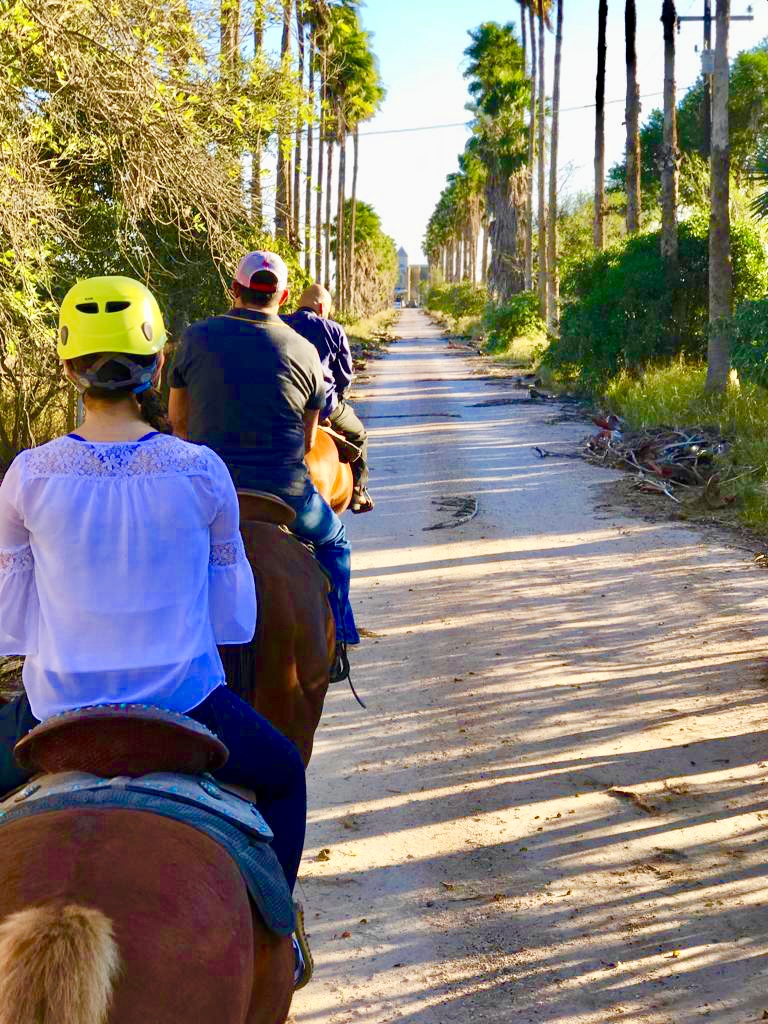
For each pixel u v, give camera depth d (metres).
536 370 31.89
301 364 4.34
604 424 18.16
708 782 5.88
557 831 5.39
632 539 11.43
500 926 4.59
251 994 2.32
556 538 11.63
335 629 4.57
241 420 4.24
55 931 1.83
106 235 11.51
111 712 2.28
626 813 5.56
